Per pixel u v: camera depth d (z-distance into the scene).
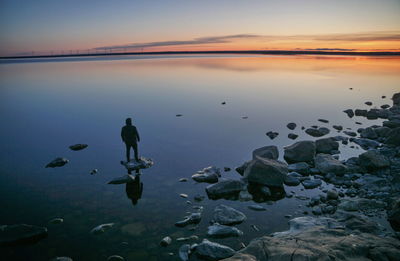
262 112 21.47
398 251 4.99
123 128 10.80
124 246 6.17
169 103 25.33
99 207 7.89
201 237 6.55
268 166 9.62
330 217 7.41
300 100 26.28
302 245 5.38
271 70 63.78
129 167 10.77
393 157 11.73
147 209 7.83
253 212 7.80
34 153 12.41
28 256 5.80
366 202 7.94
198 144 13.97
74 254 5.89
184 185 9.48
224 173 10.56
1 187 9.05
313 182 9.62
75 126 17.22
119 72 58.81
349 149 13.13
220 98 27.72
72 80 43.88
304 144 12.08
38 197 8.41
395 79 42.22
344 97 27.47
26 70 67.12
